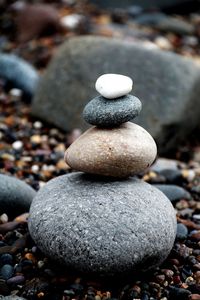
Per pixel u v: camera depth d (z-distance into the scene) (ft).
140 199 2.86
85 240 2.75
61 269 2.91
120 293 2.81
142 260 2.78
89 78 4.43
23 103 4.95
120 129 2.92
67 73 4.51
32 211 2.91
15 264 2.97
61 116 4.46
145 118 4.19
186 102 4.23
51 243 2.79
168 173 3.87
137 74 4.35
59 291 2.82
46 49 6.03
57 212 2.82
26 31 6.44
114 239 2.75
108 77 2.92
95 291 2.81
